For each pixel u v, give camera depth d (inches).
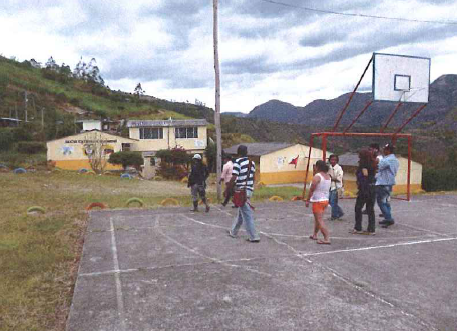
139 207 441.7
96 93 3789.4
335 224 347.3
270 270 222.5
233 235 298.7
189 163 1449.3
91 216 384.5
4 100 2687.0
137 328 154.5
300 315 165.9
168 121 1708.9
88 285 199.2
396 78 454.3
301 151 1466.5
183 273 217.5
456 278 210.8
